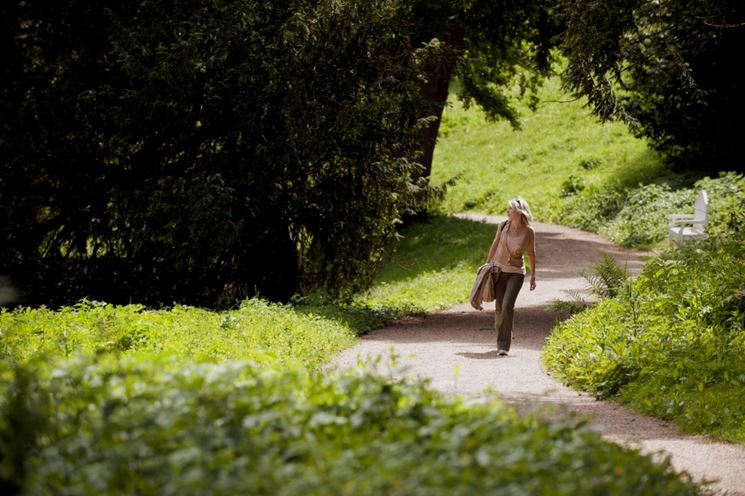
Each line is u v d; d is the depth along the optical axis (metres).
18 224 19.53
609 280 16.03
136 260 19.55
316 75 18.36
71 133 19.44
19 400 4.80
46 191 19.86
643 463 5.18
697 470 7.35
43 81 19.92
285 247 19.92
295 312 15.83
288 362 10.87
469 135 62.12
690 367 10.73
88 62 19.67
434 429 4.74
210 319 13.78
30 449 4.46
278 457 4.39
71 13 19.66
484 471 4.30
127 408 4.81
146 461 4.20
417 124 19.73
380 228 20.44
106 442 4.34
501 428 4.91
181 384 5.08
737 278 13.61
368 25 18.75
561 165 50.59
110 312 13.09
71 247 20.17
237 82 18.42
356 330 15.59
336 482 4.04
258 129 18.53
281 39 18.53
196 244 17.98
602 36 16.38
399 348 13.91
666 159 40.97
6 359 9.62
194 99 18.58
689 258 16.14
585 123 56.78
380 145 19.20
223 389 5.15
